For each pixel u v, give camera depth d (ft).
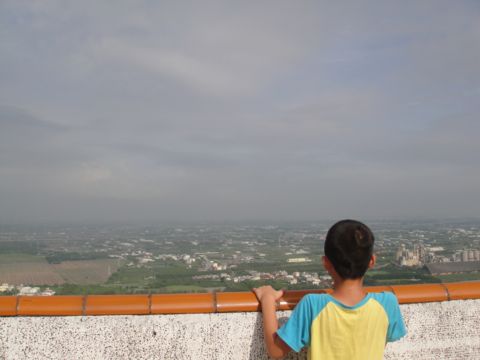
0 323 7.00
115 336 7.19
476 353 8.16
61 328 7.11
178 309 7.27
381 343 6.20
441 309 8.07
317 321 6.14
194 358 7.31
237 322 7.37
